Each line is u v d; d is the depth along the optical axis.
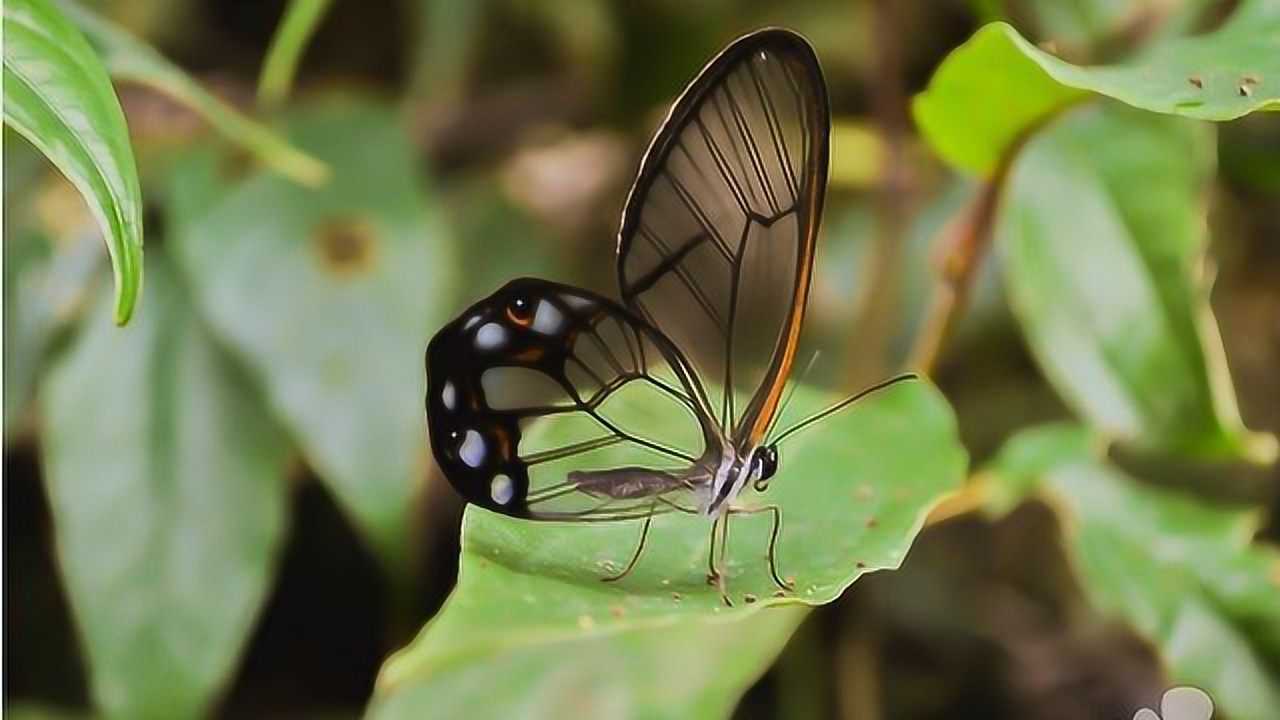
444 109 0.51
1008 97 0.39
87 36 0.39
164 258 0.45
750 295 0.39
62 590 0.50
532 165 0.50
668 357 0.39
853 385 0.46
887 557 0.37
